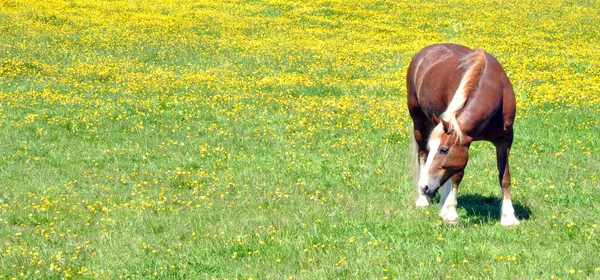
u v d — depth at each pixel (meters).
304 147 13.55
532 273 7.36
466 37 29.38
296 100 18.00
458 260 7.84
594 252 7.91
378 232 8.92
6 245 8.85
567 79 20.70
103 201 10.69
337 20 33.38
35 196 10.83
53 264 7.95
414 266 7.70
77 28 28.84
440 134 8.30
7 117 15.73
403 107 16.98
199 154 13.28
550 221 9.21
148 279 7.67
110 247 8.75
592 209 9.77
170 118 15.99
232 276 7.70
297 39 28.17
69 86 19.19
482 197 10.66
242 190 11.16
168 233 9.25
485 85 8.61
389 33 30.41
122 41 26.39
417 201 10.33
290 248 8.41
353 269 7.66
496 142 9.16
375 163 12.68
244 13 34.62
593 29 31.83
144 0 37.28
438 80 9.59
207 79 20.34
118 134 14.66
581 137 14.02
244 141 14.11
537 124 15.13
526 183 11.25
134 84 19.36
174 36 27.81
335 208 10.12
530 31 31.30
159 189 11.24
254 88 19.34
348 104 17.17
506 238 8.57
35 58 22.88
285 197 10.72
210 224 9.55
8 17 30.03
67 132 14.77
